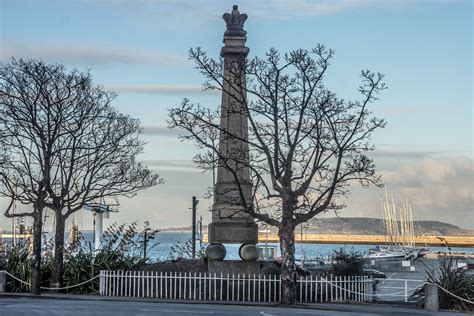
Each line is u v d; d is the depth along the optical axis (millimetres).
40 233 28203
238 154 26438
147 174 36125
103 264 30016
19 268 30734
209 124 26484
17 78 28141
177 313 19953
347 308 23750
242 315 19750
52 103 28297
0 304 22406
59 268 29562
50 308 20922
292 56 25516
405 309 24281
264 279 26844
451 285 25516
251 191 28094
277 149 25125
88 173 30719
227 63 28281
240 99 27359
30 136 28875
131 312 20016
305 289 26750
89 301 24891
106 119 32562
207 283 27141
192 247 42719
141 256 34188
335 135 25344
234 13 28688
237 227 28016
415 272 56188
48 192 29406
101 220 39906
